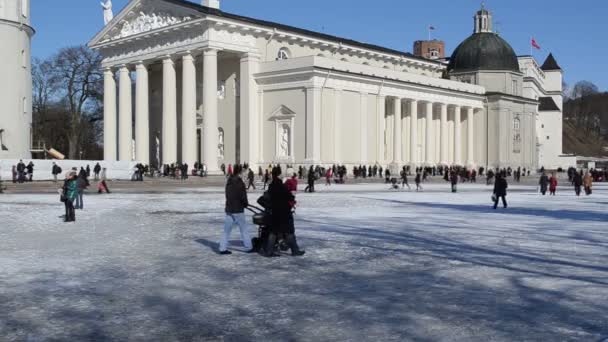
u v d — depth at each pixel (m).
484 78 86.62
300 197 36.03
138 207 27.97
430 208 28.34
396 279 11.56
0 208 27.09
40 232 18.62
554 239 17.23
